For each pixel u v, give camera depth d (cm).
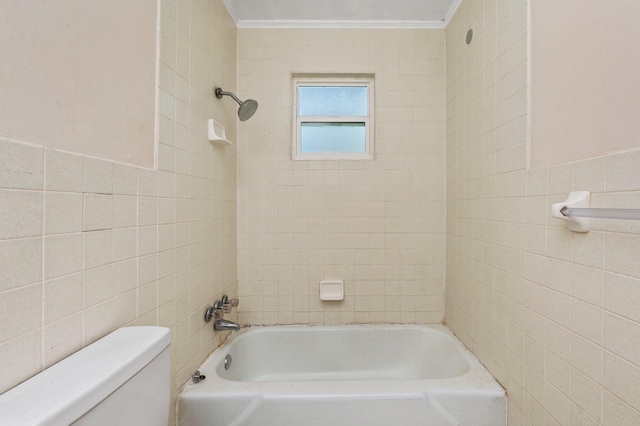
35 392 48
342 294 171
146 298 86
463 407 105
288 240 174
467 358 132
